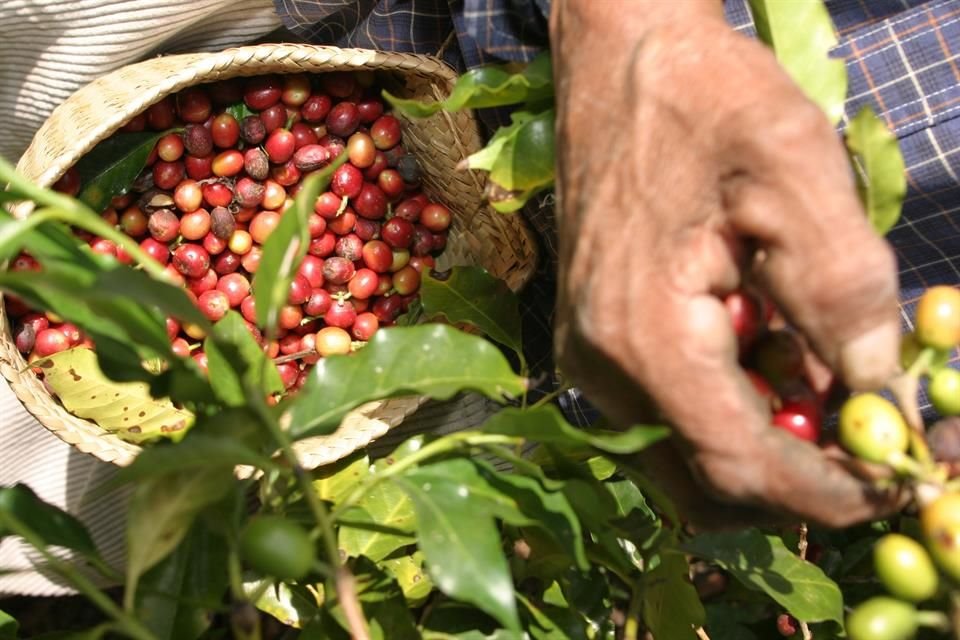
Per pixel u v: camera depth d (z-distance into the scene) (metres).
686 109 0.65
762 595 1.02
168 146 1.41
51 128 1.24
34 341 1.35
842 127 1.08
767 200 0.62
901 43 1.04
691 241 0.66
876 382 0.63
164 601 0.74
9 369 1.17
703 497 0.73
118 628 0.63
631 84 0.69
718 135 0.63
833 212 0.60
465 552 0.62
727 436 0.63
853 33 1.07
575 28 0.78
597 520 0.73
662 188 0.66
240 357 0.68
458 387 0.70
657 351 0.65
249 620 0.62
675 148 0.66
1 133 1.40
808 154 0.61
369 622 0.78
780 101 0.63
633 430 0.60
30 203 1.14
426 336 0.70
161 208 1.45
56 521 0.74
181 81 1.20
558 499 0.70
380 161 1.50
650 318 0.65
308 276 1.49
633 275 0.66
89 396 1.19
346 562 0.83
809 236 0.61
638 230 0.67
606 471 0.95
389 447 1.43
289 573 0.59
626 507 0.95
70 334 1.37
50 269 0.57
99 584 1.45
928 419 1.10
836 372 0.64
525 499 0.70
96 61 1.27
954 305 0.64
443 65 1.25
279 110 1.42
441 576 0.61
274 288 0.65
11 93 1.33
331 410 0.70
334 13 1.33
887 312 0.61
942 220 1.08
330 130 1.46
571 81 0.76
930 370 0.66
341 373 0.70
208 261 1.48
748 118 0.62
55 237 0.72
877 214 0.72
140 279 0.59
